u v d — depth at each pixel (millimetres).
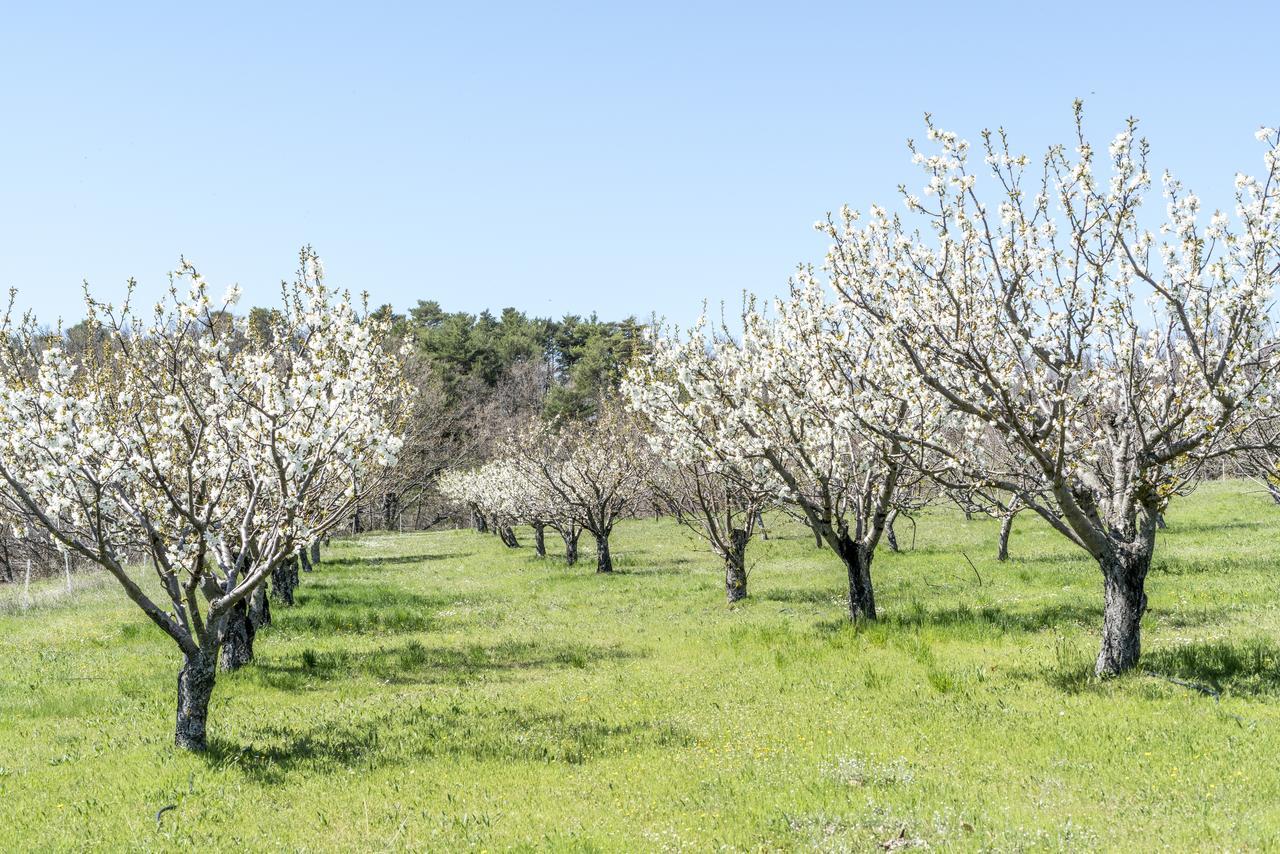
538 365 98438
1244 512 40719
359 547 56594
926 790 8906
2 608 26875
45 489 12094
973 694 12867
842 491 19812
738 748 11094
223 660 18312
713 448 18328
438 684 16766
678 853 7719
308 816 9406
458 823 8820
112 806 9898
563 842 8016
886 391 13805
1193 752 9453
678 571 35000
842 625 19281
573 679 16578
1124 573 13297
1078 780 8914
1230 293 11258
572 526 40656
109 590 29547
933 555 33812
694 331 20797
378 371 15867
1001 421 12578
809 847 7637
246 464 13594
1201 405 11672
